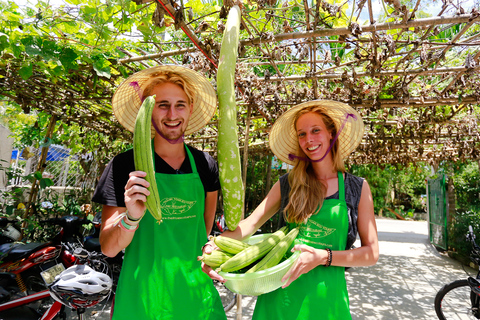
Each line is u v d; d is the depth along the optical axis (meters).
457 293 6.04
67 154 9.60
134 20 2.86
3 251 4.28
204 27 2.60
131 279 1.72
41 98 4.77
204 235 1.93
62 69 3.43
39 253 4.38
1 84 4.19
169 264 1.72
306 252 1.70
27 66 3.39
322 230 1.91
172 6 2.26
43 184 5.49
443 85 4.79
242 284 1.62
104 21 2.87
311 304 1.78
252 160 12.16
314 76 3.53
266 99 4.23
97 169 8.55
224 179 1.66
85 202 8.30
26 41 2.91
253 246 1.76
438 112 5.50
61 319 3.94
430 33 2.86
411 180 24.17
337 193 2.02
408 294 5.95
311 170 2.16
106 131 6.55
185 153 1.95
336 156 2.14
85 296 2.47
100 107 5.49
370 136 6.07
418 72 3.37
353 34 2.54
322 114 2.23
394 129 6.19
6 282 4.36
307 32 2.65
